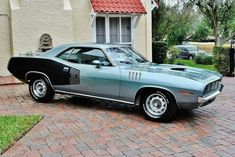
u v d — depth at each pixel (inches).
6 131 239.0
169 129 251.1
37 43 536.4
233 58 562.6
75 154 201.8
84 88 307.4
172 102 263.6
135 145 216.5
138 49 631.8
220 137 233.3
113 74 288.5
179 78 261.3
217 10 891.4
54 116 287.6
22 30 524.7
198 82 255.1
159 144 218.7
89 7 581.3
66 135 236.2
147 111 275.6
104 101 323.9
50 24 541.3
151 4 639.1
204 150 208.2
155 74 270.2
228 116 289.9
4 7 529.7
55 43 546.6
